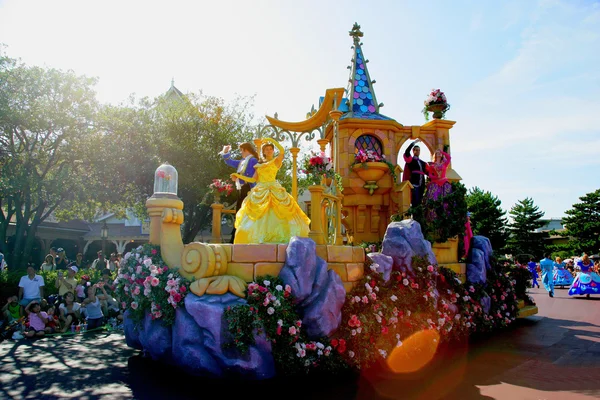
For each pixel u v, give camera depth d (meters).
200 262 5.59
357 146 11.34
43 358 6.61
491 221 40.25
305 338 5.45
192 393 4.84
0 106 16.31
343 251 6.34
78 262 16.62
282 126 9.67
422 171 10.12
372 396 4.74
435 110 11.82
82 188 18.58
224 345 4.96
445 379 5.45
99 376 5.59
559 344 7.54
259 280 5.54
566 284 22.64
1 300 10.68
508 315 9.39
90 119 18.27
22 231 19.34
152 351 5.97
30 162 18.31
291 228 6.84
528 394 4.82
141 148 18.48
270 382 5.18
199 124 20.48
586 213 39.38
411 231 7.33
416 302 6.82
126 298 6.61
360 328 5.76
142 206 21.36
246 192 8.52
